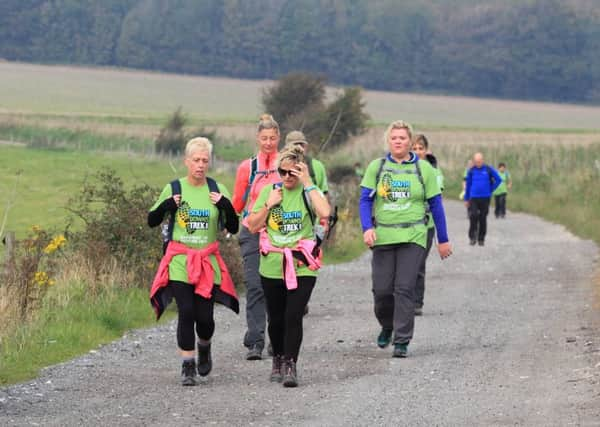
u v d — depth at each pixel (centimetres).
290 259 2933
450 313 4334
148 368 3244
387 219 3403
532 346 3469
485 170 7644
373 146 19712
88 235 4872
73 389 2903
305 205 2980
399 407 2616
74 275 4562
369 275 5931
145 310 4294
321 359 3338
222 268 3028
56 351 3438
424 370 3111
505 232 9106
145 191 5088
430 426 2406
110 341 3709
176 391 2873
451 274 5834
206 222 2991
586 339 3538
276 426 2431
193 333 2962
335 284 5488
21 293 3891
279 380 3002
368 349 3528
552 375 2961
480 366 3147
